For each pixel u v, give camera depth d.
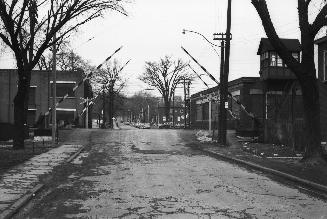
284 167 17.98
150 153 26.36
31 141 34.09
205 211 9.94
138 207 10.42
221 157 24.00
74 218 9.35
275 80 43.72
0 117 61.97
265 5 18.41
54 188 13.36
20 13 23.64
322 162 18.23
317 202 11.17
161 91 87.69
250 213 9.76
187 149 29.58
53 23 25.19
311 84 18.52
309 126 18.64
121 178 15.55
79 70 64.06
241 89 49.84
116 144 33.03
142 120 144.25
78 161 21.42
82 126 64.25
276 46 18.47
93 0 24.66
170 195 12.06
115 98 93.50
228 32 31.36
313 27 18.23
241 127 49.16
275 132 31.98
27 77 25.66
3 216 9.09
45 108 61.41
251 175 16.55
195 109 75.00
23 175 15.91
